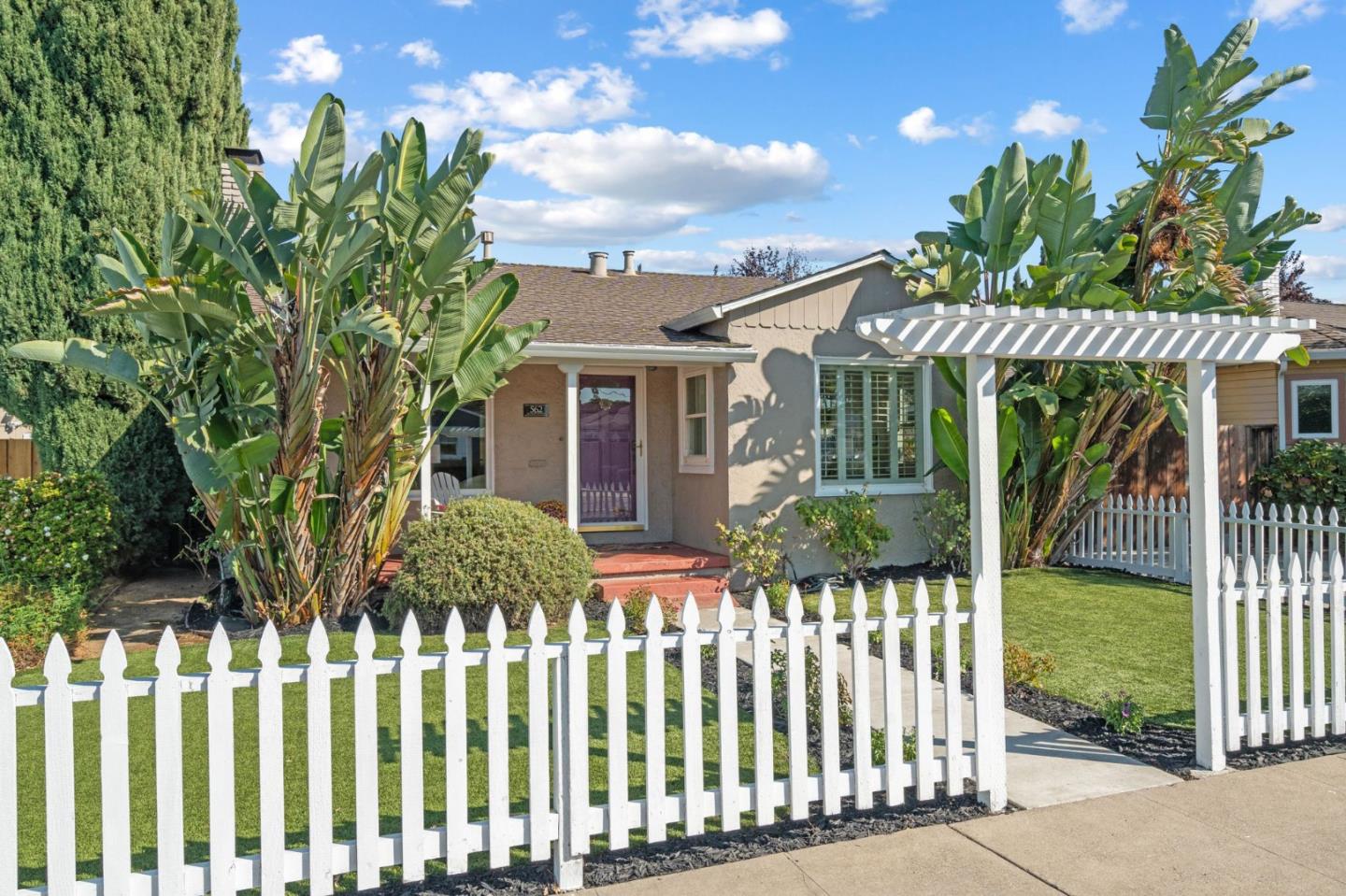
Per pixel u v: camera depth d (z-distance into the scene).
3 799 3.33
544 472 12.88
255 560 9.10
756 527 11.41
